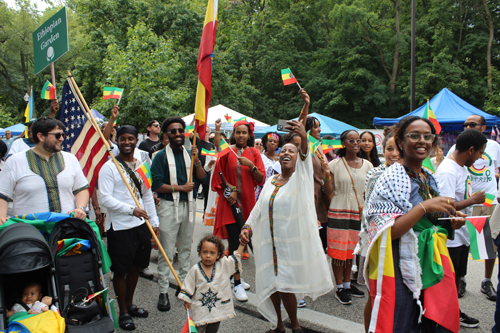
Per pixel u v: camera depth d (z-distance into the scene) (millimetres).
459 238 3629
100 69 22922
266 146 5730
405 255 2273
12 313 2705
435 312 2193
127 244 3580
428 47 26094
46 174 3242
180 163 4266
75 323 2734
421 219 2309
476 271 5035
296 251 3215
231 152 4711
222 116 12375
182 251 4289
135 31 17391
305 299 4242
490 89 24188
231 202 4531
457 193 3516
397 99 26188
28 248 2695
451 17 27094
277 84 30781
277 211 3262
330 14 27422
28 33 30188
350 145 4277
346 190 4199
